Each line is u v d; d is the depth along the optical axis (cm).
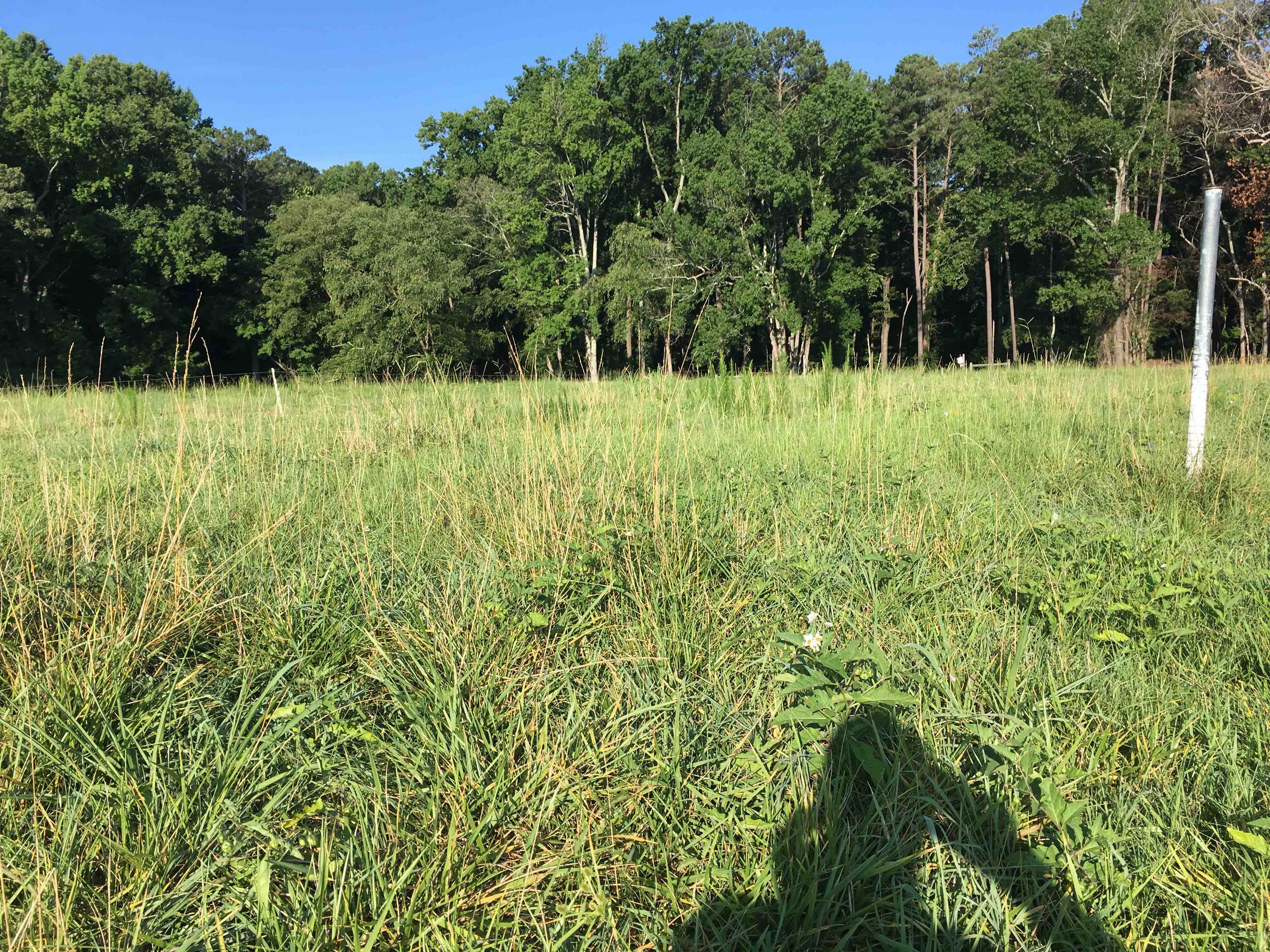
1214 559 420
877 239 4134
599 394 745
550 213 3694
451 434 712
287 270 3762
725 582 390
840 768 244
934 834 216
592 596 362
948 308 4847
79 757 244
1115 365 3256
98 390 746
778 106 4059
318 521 478
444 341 2905
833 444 681
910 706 267
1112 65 3222
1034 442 743
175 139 3775
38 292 3456
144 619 312
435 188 4356
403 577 391
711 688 300
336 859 213
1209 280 562
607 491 476
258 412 891
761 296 3294
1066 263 3850
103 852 215
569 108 3459
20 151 3312
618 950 196
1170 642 330
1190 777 251
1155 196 3766
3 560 364
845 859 216
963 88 4044
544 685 297
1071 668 310
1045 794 222
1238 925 196
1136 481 583
